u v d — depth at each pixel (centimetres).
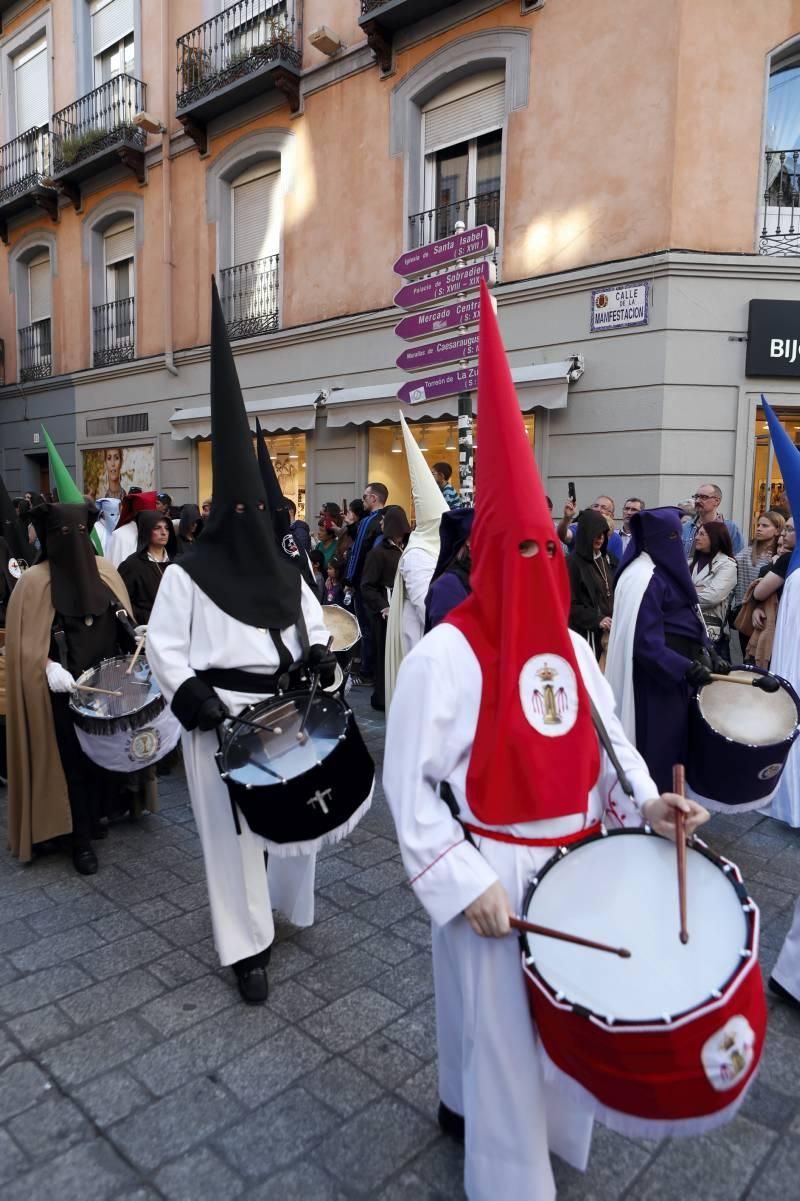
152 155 1465
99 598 402
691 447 891
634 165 888
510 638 172
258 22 1271
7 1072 251
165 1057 257
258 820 265
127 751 362
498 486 174
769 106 905
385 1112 233
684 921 158
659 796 185
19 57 1806
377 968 307
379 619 683
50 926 339
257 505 298
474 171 1066
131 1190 207
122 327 1609
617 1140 224
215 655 291
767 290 875
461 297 546
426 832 170
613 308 912
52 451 550
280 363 1284
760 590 547
